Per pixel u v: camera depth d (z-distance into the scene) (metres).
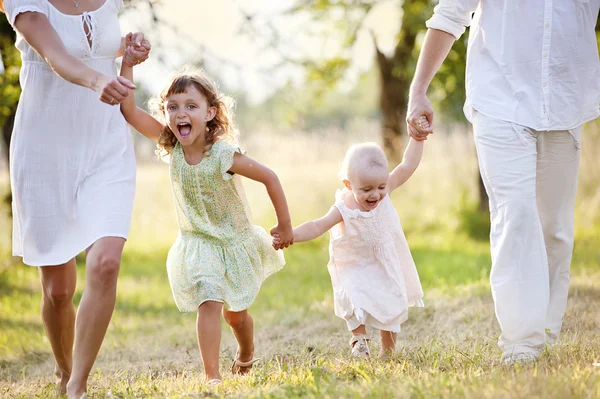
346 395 4.14
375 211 5.71
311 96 17.28
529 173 5.04
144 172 30.72
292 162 26.91
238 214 5.52
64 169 5.01
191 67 5.56
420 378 4.45
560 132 5.11
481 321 7.46
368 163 5.56
